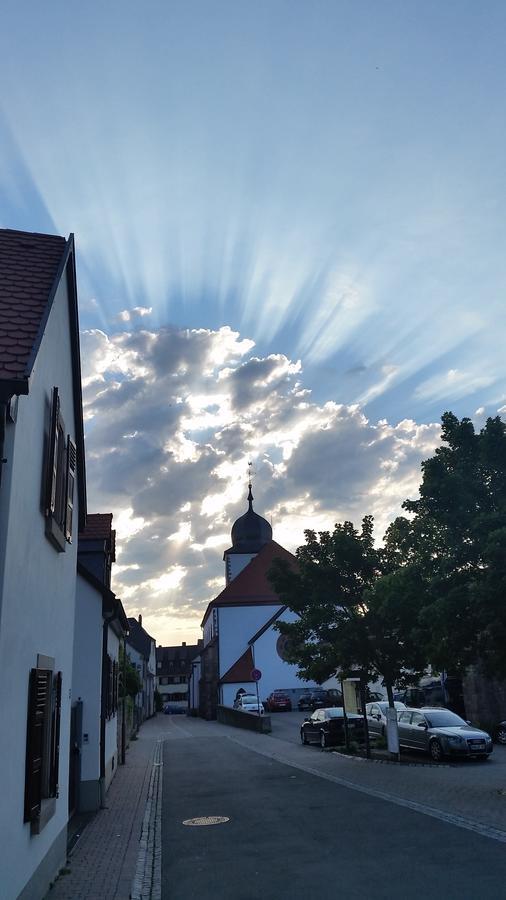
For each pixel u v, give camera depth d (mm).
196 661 80812
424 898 7227
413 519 15305
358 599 21219
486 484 13633
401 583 15070
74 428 10672
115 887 8297
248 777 18531
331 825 11414
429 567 14414
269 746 27906
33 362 6402
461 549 13234
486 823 10805
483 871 8133
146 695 74000
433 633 13477
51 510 7871
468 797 13375
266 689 54656
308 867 8812
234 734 36594
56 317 8539
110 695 17938
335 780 16938
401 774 17406
